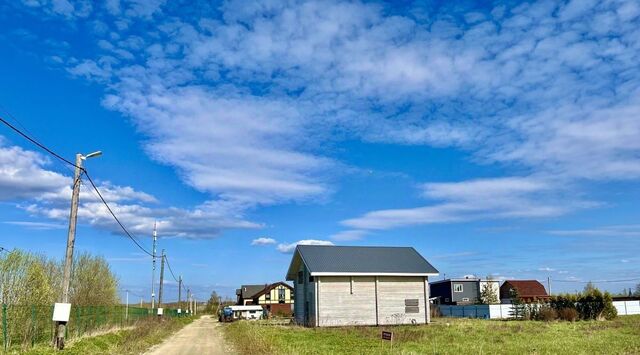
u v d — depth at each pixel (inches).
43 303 967.6
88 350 917.8
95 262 1683.1
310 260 1787.6
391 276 1792.6
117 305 1841.8
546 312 1950.1
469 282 3341.5
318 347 986.7
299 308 1950.1
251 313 3607.3
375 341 1116.5
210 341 1289.4
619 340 1069.1
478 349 912.9
